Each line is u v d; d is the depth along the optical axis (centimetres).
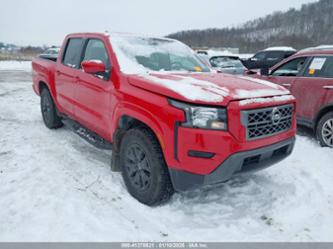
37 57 618
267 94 297
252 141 275
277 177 381
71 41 486
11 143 483
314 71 521
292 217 298
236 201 328
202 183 270
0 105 800
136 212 300
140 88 310
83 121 439
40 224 266
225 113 263
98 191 335
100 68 350
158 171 294
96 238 251
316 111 510
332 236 269
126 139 327
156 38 439
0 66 2591
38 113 718
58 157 429
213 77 345
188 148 266
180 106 268
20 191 323
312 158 450
